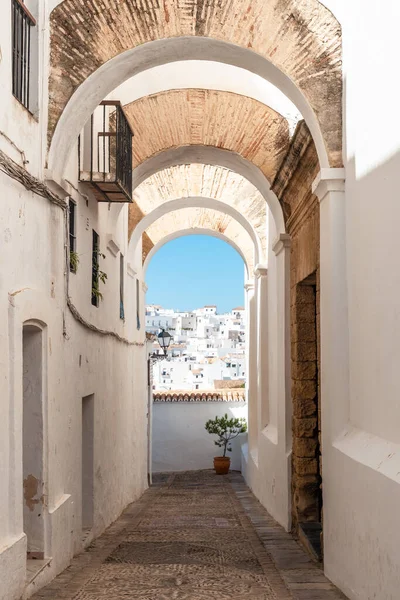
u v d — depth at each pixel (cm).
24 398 677
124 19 740
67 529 743
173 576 677
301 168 880
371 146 577
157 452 2477
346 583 596
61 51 728
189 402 2502
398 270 502
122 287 1350
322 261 714
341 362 664
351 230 649
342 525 614
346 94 682
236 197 1544
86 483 957
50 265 709
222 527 1080
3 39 571
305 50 721
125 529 1062
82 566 737
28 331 672
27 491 669
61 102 717
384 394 538
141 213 1539
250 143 1118
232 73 1075
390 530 475
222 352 9338
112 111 1078
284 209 1072
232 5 739
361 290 609
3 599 515
